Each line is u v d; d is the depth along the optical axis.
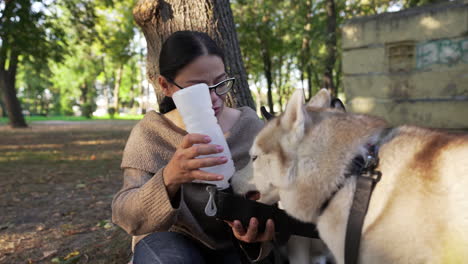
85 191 5.88
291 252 2.23
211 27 3.13
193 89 1.58
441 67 6.29
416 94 6.62
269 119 1.96
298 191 1.69
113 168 7.96
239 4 15.95
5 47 9.01
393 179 1.43
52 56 12.95
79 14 12.21
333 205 1.59
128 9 20.31
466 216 1.27
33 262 3.24
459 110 6.15
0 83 20.95
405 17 6.61
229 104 3.23
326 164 1.59
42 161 8.99
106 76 43.62
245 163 2.07
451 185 1.32
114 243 3.52
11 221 4.41
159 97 3.21
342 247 1.59
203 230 1.97
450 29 6.13
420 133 1.49
